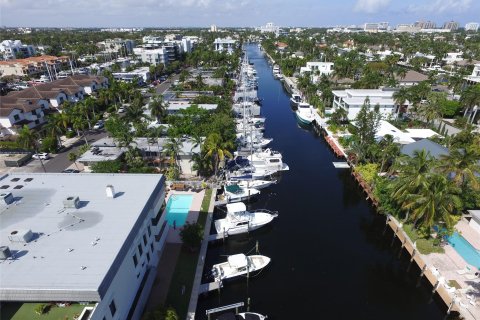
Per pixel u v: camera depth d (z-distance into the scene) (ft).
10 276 83.66
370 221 184.65
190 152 212.23
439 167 164.86
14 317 79.00
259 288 137.69
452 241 150.71
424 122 312.71
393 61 541.34
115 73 499.51
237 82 502.79
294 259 154.51
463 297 123.34
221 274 136.77
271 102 440.04
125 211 113.09
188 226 144.77
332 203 201.46
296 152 277.44
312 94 406.00
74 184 132.26
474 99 295.28
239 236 167.73
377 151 215.51
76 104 311.06
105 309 86.84
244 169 224.12
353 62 510.99
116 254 91.91
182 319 113.39
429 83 394.52
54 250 93.30
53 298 80.64
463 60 601.62
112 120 266.57
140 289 115.24
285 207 196.34
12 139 270.46
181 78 483.10
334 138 294.25
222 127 246.47
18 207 114.83
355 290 137.80
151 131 233.96
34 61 538.88
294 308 128.36
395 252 161.27
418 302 133.28
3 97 314.76
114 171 197.67
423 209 142.72
